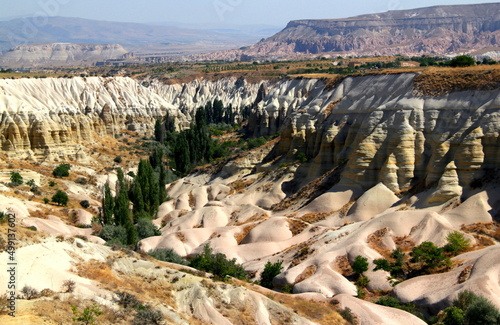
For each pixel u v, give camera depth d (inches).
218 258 2288.4
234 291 1860.2
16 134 4256.9
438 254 2185.0
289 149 3924.7
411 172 2891.2
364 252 2361.0
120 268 1881.2
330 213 2967.5
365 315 1913.1
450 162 2694.4
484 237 2322.8
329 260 2372.0
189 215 3358.8
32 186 3563.0
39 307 1437.0
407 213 2568.9
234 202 3560.5
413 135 2945.4
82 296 1584.6
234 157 4350.4
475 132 2677.2
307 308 1943.9
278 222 2947.8
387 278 2192.4
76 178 4074.8
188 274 1930.4
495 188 2532.0
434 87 3043.8
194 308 1766.7
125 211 2933.1
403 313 1916.8
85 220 3147.1
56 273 1656.0
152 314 1576.0
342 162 3309.5
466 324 1766.7
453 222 2485.2
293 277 2309.3
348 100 3570.4
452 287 1988.2
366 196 2871.6
